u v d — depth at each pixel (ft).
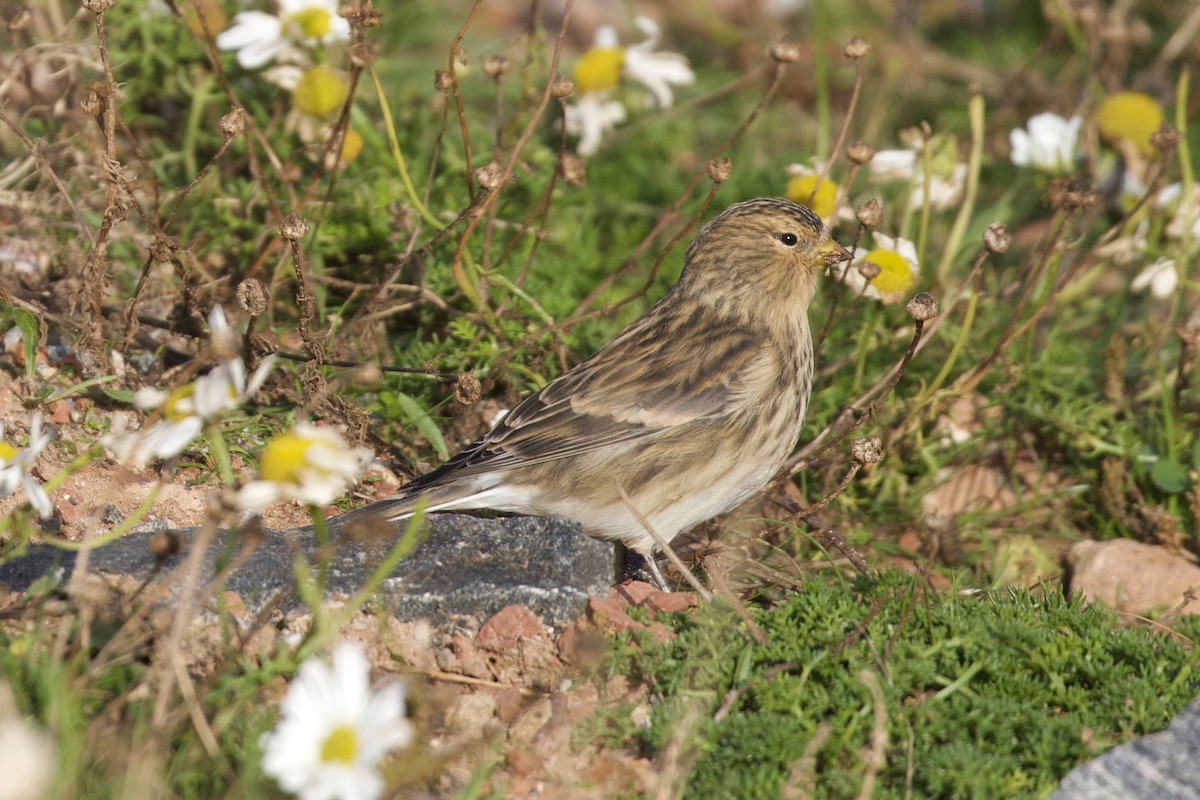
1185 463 37.68
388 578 28.32
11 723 21.30
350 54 35.53
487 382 35.58
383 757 24.36
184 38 41.24
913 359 39.83
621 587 30.25
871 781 23.06
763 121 52.95
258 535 24.26
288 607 27.14
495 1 61.87
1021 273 41.37
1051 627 27.71
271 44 38.27
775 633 27.02
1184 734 24.61
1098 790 23.53
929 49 58.23
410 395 36.32
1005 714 24.98
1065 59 58.29
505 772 24.63
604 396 32.45
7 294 34.24
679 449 32.45
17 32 38.40
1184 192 40.57
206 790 22.53
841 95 56.29
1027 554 36.14
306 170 41.19
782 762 24.16
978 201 50.83
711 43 59.57
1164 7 57.21
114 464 32.55
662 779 23.13
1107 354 39.22
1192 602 33.19
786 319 34.63
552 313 38.91
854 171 37.50
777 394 33.50
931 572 32.24
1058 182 38.50
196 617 26.40
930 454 38.47
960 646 26.71
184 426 23.40
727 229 34.83
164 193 39.86
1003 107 52.26
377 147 41.24
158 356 35.17
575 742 24.95
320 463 22.52
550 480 32.24
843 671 25.77
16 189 37.91
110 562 27.94
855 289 36.94
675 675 25.82
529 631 27.48
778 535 34.35
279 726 22.59
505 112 48.24
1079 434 38.37
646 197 47.39
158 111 42.86
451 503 31.37
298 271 32.32
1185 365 36.88
